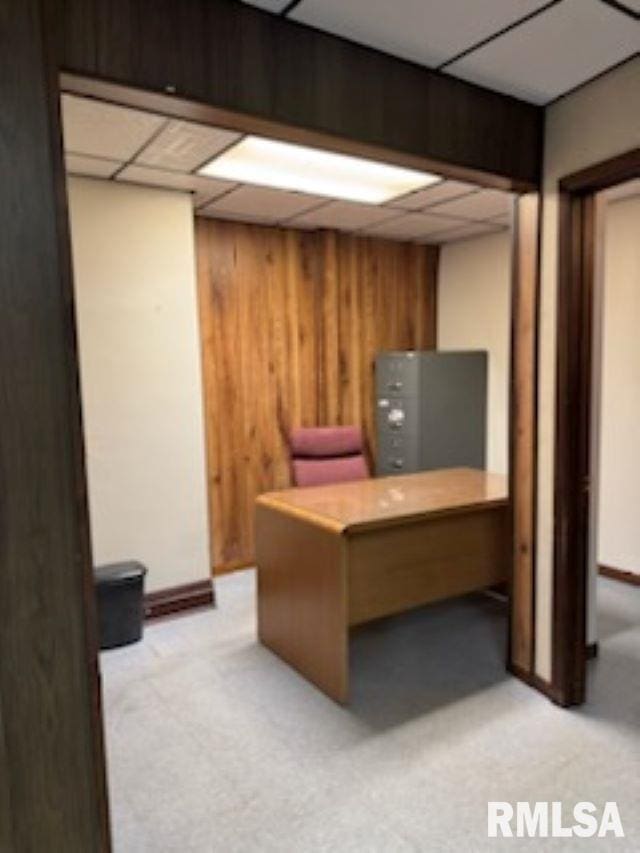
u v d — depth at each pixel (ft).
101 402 10.37
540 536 8.05
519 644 8.57
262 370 13.66
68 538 4.03
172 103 5.15
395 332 15.58
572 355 7.45
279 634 9.33
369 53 6.09
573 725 7.46
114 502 10.63
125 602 9.80
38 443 3.88
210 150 8.64
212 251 12.80
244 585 12.76
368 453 15.38
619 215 11.88
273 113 5.54
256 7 5.36
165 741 7.29
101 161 9.12
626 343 11.91
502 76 6.73
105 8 4.67
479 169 7.02
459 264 15.60
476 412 15.02
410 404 14.10
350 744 7.16
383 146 6.26
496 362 14.83
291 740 7.26
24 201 3.75
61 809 4.10
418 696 8.21
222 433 13.24
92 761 4.21
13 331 3.75
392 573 8.52
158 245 10.68
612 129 6.68
